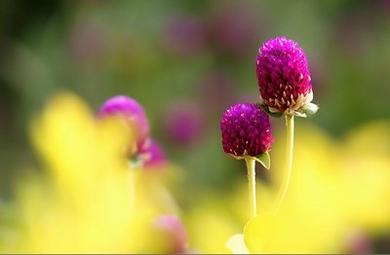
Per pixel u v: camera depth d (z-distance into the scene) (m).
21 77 2.79
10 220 0.97
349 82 2.54
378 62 2.58
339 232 0.89
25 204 0.95
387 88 2.55
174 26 2.59
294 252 0.89
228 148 0.97
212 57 2.59
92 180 0.93
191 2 2.78
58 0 3.07
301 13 2.66
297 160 0.90
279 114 0.97
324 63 2.48
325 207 0.89
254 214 0.95
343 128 2.45
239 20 2.59
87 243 0.93
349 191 0.89
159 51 2.59
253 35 2.59
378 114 2.51
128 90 2.58
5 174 2.68
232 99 2.34
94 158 0.93
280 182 0.98
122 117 1.02
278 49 0.97
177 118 2.19
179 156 2.18
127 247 0.94
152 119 2.45
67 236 0.93
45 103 2.64
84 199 0.93
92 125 0.94
